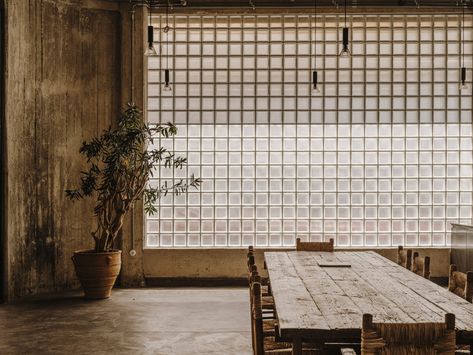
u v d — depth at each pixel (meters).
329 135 9.17
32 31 8.00
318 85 9.16
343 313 3.32
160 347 5.32
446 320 2.54
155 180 9.10
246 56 9.20
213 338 5.64
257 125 9.17
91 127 8.67
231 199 9.14
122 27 8.86
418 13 8.96
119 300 7.61
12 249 7.69
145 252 8.81
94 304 7.34
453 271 4.57
